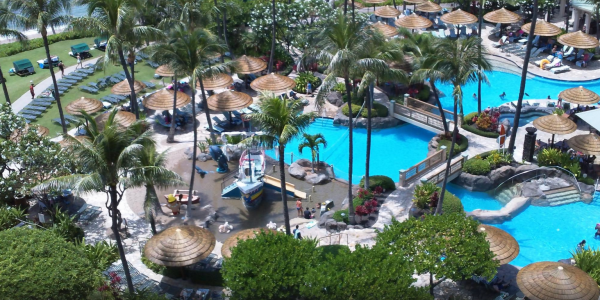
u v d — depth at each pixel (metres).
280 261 27.08
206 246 34.00
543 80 60.22
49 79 65.50
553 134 44.78
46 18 46.94
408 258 28.97
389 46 43.03
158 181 32.62
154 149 36.22
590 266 32.31
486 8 76.06
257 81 56.03
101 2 44.47
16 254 30.80
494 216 39.97
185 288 34.25
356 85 57.72
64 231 38.25
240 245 28.88
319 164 47.38
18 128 41.59
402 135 53.06
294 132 31.73
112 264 36.62
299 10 67.00
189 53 41.25
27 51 74.06
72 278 30.61
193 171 41.84
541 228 39.16
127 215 42.44
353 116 54.72
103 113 53.88
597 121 43.94
